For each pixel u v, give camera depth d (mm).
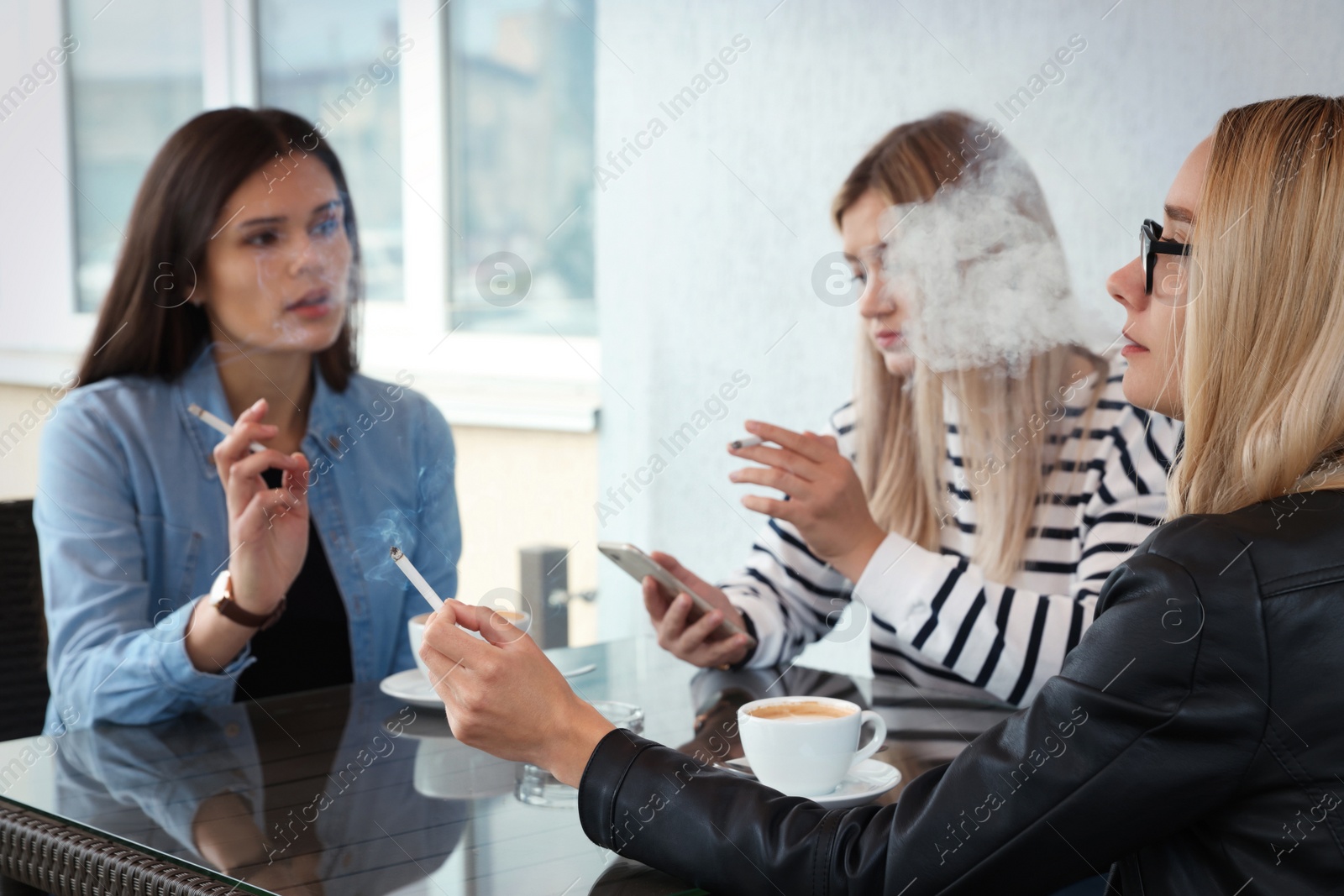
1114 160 1901
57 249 2945
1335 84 1668
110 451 1560
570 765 789
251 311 1693
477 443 2582
